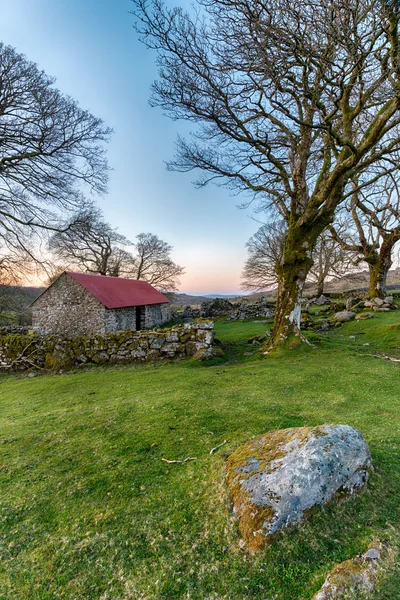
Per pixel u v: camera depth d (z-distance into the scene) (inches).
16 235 669.9
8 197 631.8
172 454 168.4
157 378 356.5
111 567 102.0
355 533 98.2
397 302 807.7
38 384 402.6
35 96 518.9
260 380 308.3
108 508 130.2
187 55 356.8
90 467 163.8
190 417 214.7
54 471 163.5
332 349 427.5
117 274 1562.5
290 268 466.3
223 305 1230.9
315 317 770.2
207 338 467.8
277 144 526.6
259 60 298.0
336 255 1173.1
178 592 90.5
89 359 495.2
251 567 93.8
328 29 268.5
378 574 81.5
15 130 555.5
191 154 501.7
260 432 179.5
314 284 1469.0
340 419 193.3
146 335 487.5
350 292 1229.7
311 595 81.9
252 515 105.2
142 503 130.8
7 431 225.0
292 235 466.6
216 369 384.8
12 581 101.0
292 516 101.8
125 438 193.6
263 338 576.1
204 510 120.3
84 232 725.3
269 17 277.3
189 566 98.3
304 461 114.9
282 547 96.3
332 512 105.3
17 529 123.8
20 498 142.3
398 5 252.5
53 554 109.9
